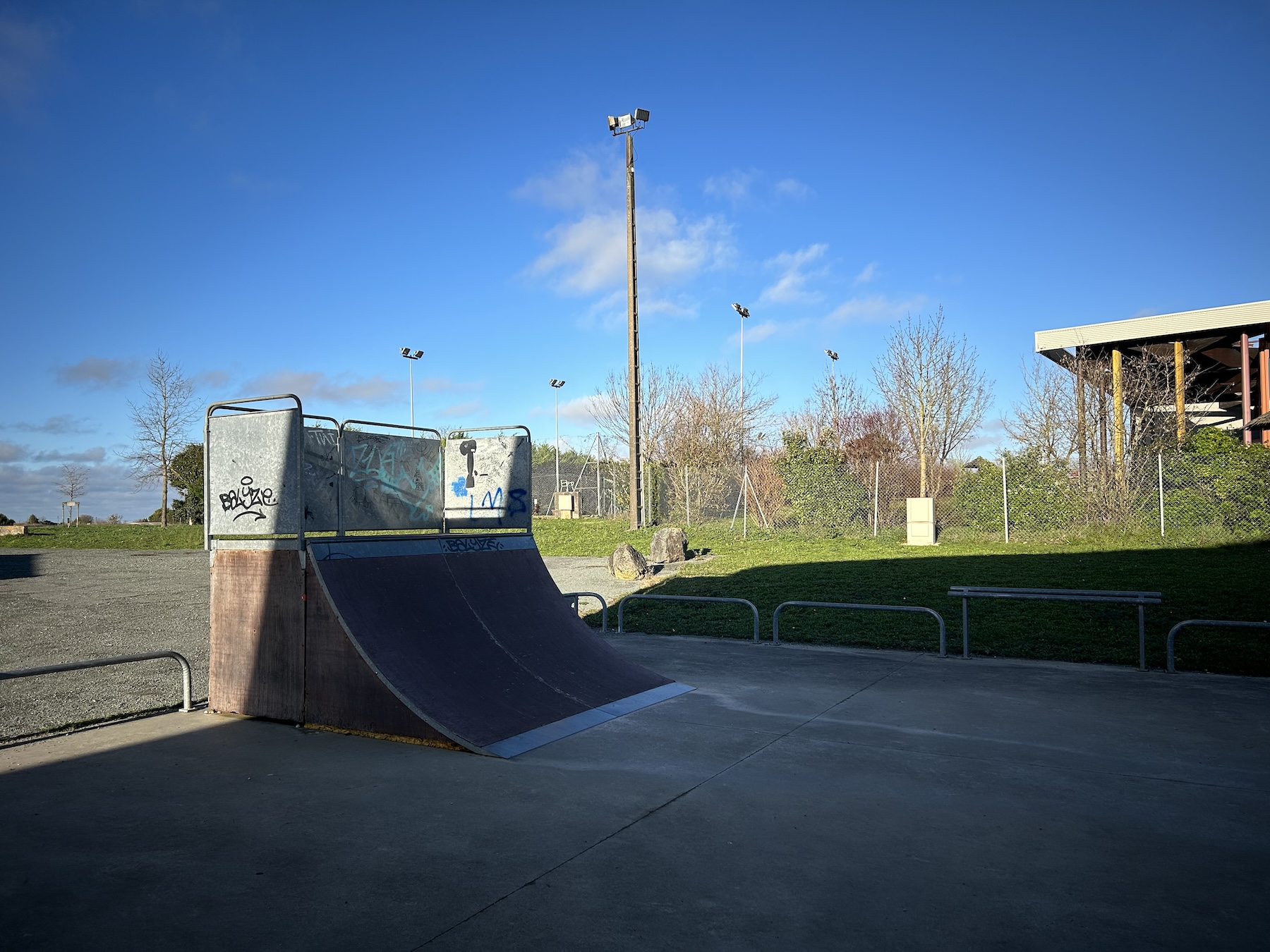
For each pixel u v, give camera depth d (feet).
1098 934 10.55
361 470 24.07
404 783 16.66
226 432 23.06
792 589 44.98
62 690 26.30
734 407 126.72
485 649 23.26
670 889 11.89
